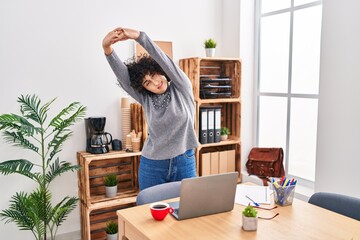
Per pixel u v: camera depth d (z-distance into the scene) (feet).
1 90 9.39
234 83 12.31
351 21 8.71
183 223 5.28
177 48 11.85
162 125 7.31
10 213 8.95
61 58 10.03
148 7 11.18
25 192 9.87
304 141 11.33
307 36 11.00
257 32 12.48
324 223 5.28
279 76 12.07
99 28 10.44
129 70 7.29
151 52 6.71
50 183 10.21
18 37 9.46
